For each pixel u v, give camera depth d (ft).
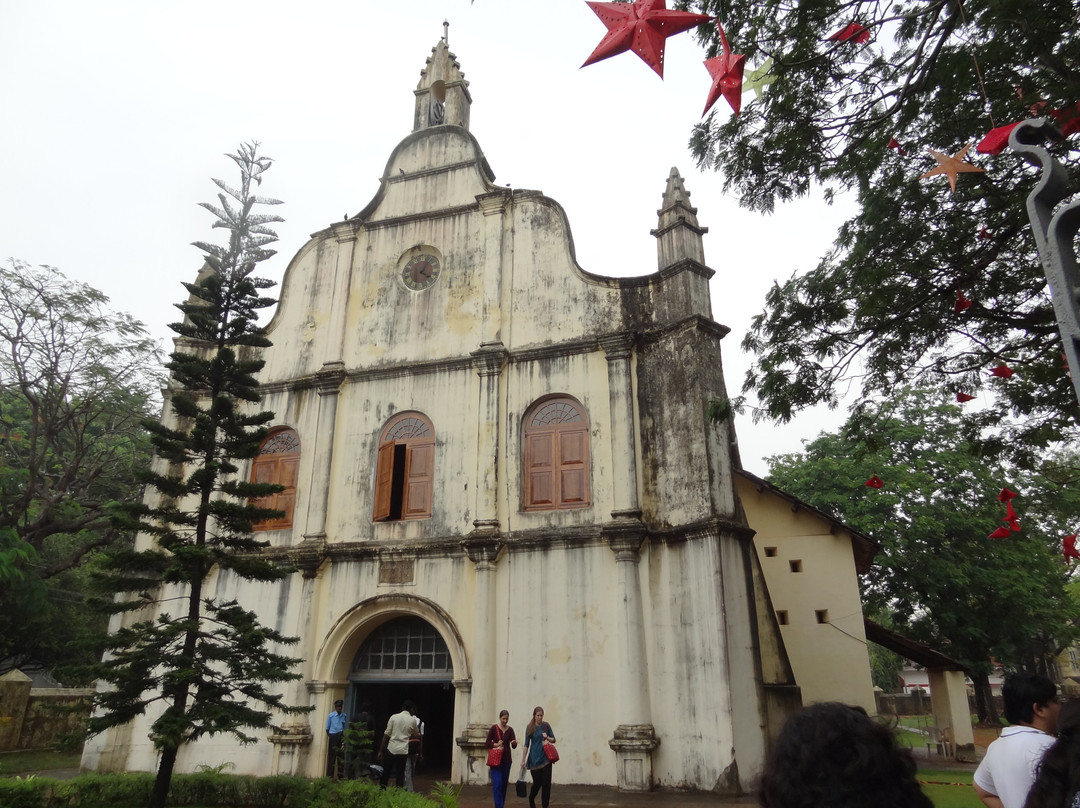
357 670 50.37
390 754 39.04
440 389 53.26
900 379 37.11
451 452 51.26
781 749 7.24
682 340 47.57
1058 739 9.62
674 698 41.55
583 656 43.88
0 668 84.89
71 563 67.82
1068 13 25.14
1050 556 83.25
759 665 41.75
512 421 50.65
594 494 47.11
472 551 47.14
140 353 70.08
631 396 48.19
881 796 6.62
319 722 47.29
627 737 40.86
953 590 79.25
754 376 35.47
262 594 51.75
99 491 74.49
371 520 51.67
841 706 7.50
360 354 56.70
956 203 31.76
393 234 59.36
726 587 41.57
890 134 31.04
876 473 79.46
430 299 56.29
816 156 33.14
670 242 51.06
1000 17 25.20
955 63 27.53
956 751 57.36
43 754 66.85
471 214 57.36
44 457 65.98
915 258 32.68
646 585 44.39
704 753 39.52
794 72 31.30
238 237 41.91
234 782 39.01
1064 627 86.99
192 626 34.53
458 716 44.60
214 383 40.22
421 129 62.59
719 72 17.51
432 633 49.93
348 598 49.78
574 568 45.75
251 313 41.98
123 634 34.91
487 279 54.65
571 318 51.98
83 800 37.40
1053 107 25.93
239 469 55.77
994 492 78.84
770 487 58.39
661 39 14.87
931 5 26.58
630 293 51.24
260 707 48.67
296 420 56.24
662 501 45.91
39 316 64.23
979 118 29.63
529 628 45.37
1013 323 33.30
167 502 57.62
